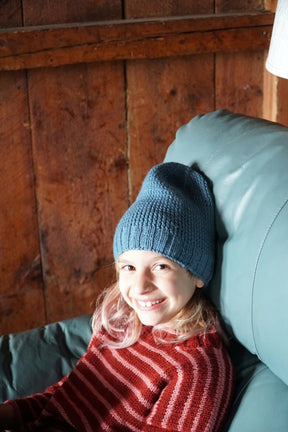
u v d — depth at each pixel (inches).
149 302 44.0
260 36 71.8
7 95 68.7
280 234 38.2
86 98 71.6
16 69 66.8
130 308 51.2
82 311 81.4
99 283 80.9
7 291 77.4
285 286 36.8
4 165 71.6
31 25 67.4
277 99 74.3
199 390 41.1
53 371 53.4
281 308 37.0
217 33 70.3
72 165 74.1
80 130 72.9
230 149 45.3
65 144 72.9
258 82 76.2
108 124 73.6
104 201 77.0
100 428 45.5
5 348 54.2
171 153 51.3
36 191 74.0
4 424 48.2
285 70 46.8
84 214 76.8
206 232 44.0
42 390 52.5
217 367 42.4
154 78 72.8
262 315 38.6
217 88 75.3
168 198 43.6
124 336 49.7
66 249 77.9
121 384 46.3
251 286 39.6
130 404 44.8
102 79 71.3
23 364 53.1
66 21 68.4
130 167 76.4
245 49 72.7
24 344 54.7
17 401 49.2
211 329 44.6
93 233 78.2
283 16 46.5
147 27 68.1
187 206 43.5
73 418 47.5
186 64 73.0
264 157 42.4
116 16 69.8
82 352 55.4
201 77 74.2
